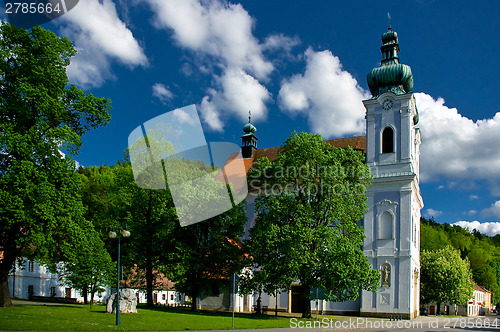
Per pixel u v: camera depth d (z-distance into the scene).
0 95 28.47
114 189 42.81
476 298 96.25
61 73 29.59
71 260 29.47
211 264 39.91
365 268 34.25
